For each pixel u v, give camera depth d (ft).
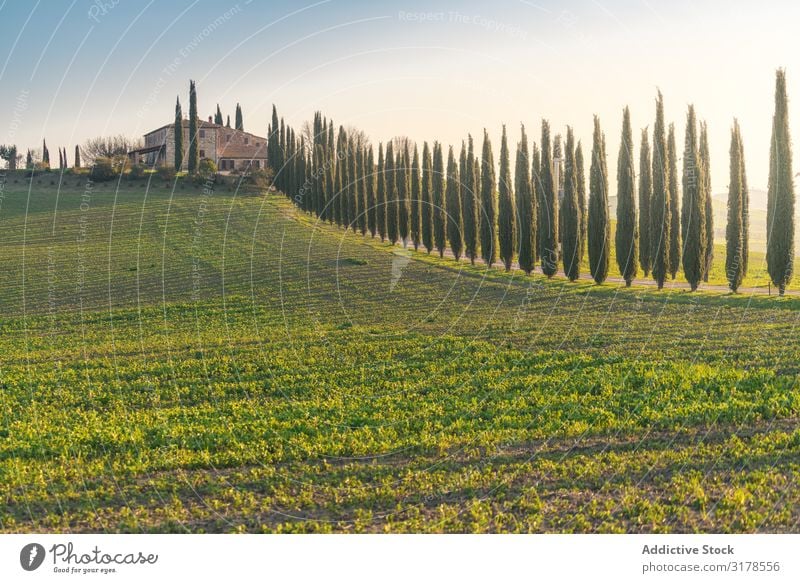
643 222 146.20
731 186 134.82
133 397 70.85
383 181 199.21
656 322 104.32
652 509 40.78
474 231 173.99
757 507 40.73
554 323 106.11
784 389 64.28
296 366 81.76
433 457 51.19
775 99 129.39
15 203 250.37
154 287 152.87
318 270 166.09
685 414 57.98
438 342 93.86
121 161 279.49
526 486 45.03
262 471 49.06
